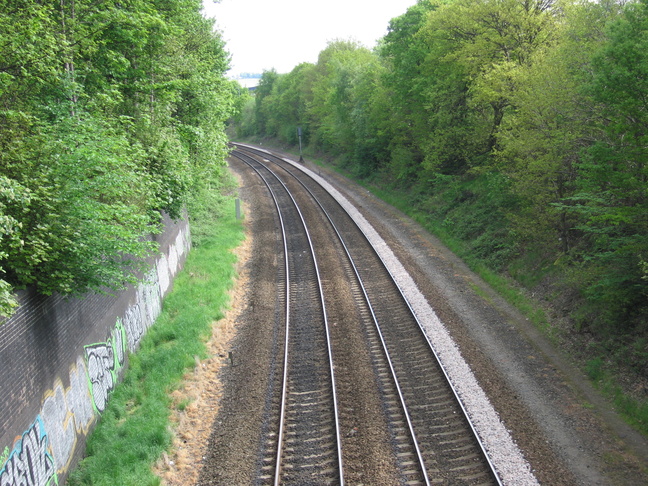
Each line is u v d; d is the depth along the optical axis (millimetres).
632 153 11398
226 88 28312
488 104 26719
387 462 9672
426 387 12344
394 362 13688
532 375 12750
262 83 88250
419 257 23250
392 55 37812
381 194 37562
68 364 9828
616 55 10977
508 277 19688
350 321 16500
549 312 16078
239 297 19500
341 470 9367
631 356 12281
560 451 9805
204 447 10633
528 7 23406
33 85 11070
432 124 32062
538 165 16172
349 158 50469
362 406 11633
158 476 9586
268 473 9617
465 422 10750
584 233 17391
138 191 12242
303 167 53156
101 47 14398
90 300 11258
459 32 26641
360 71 47344
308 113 65188
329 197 37438
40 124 10344
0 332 7516
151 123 17219
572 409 11250
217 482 9461
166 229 19000
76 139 9961
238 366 13953
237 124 99375
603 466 9359
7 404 7414
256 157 62094
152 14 15641
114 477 9414
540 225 17875
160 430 10812
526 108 16703
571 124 15648
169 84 18109
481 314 16719
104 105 14445
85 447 10344
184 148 19172
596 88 11547
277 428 10992
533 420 10805
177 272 20547
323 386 12664
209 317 16828
